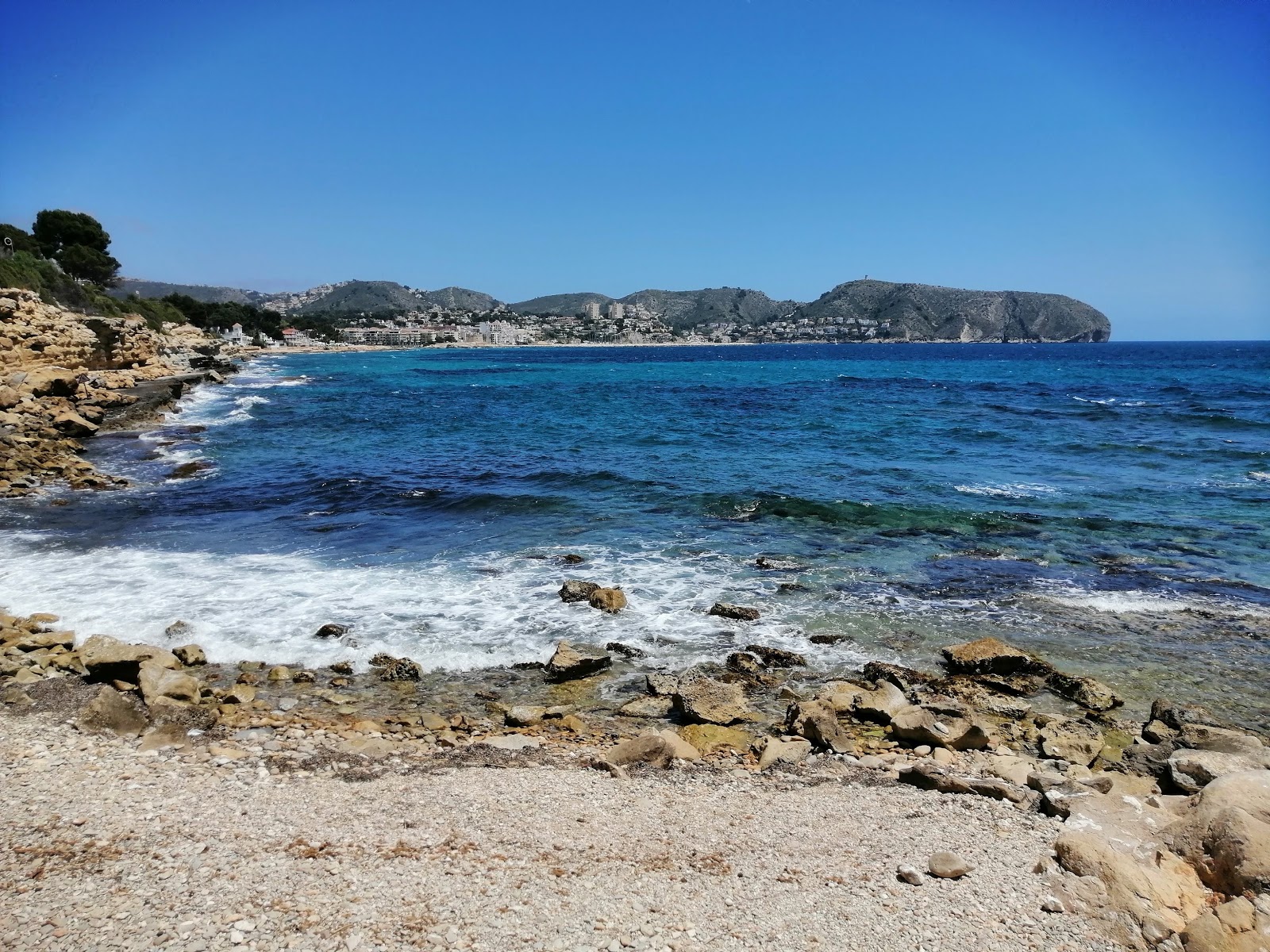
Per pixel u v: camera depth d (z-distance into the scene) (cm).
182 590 1410
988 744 940
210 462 2733
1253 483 2400
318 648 1192
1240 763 799
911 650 1236
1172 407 4784
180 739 856
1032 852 663
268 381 7288
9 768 748
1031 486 2350
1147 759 873
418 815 703
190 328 11531
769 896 589
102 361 4966
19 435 2719
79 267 9038
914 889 603
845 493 2242
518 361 14412
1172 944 541
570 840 668
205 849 618
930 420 4119
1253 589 1492
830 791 801
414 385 7375
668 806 750
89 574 1484
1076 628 1313
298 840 641
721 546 1747
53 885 558
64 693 957
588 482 2397
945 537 1817
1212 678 1141
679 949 521
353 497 2188
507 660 1180
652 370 10788
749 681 1128
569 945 518
